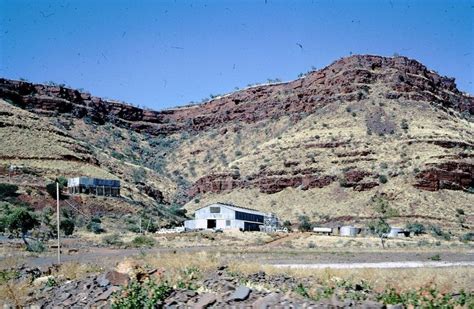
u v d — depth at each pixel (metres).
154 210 128.50
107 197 117.12
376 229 110.69
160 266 27.11
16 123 137.25
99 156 161.00
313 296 19.56
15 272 28.81
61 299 20.80
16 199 98.56
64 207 103.56
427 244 89.88
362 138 159.50
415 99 183.38
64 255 51.25
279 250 67.31
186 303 17.75
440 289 23.33
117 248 66.56
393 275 29.83
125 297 18.30
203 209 113.62
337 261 48.84
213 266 27.95
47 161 127.19
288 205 144.12
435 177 137.25
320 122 178.00
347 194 140.25
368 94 186.12
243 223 110.62
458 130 168.25
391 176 140.88
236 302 17.38
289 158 160.12
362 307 16.14
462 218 126.38
